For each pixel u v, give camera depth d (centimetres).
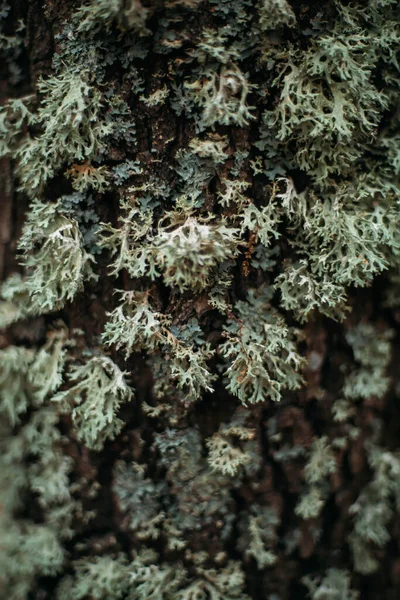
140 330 41
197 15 40
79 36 40
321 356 43
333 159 41
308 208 42
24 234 41
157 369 42
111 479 43
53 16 40
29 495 43
